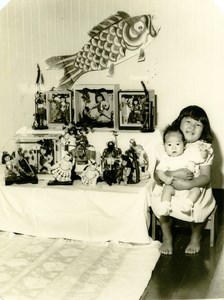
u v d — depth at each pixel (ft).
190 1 13.52
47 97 13.48
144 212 11.23
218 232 12.48
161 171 11.43
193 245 11.28
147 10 13.70
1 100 15.01
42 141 12.70
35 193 11.85
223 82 13.78
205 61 13.76
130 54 13.96
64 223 11.81
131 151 11.82
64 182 12.04
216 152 14.24
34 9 14.32
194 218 11.00
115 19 13.85
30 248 11.32
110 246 11.28
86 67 14.29
